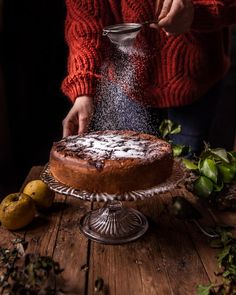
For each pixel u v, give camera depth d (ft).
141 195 2.20
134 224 2.49
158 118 3.76
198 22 3.05
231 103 7.11
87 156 2.34
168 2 2.79
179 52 3.26
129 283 1.98
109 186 2.25
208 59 3.42
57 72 6.93
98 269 2.09
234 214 2.66
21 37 6.20
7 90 6.46
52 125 7.32
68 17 3.28
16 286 1.82
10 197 2.47
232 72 7.06
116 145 2.54
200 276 2.03
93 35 3.13
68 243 2.31
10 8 5.95
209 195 2.63
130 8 3.13
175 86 3.36
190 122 3.72
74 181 2.32
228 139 6.90
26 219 2.42
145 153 2.39
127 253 2.23
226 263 2.06
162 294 1.90
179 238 2.38
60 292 1.86
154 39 3.22
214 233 2.40
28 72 6.59
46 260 1.94
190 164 2.78
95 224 2.47
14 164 6.56
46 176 2.51
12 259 2.12
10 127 6.68
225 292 1.86
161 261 2.16
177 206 2.60
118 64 3.27
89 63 3.08
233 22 3.28
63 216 2.60
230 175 2.67
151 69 3.34
